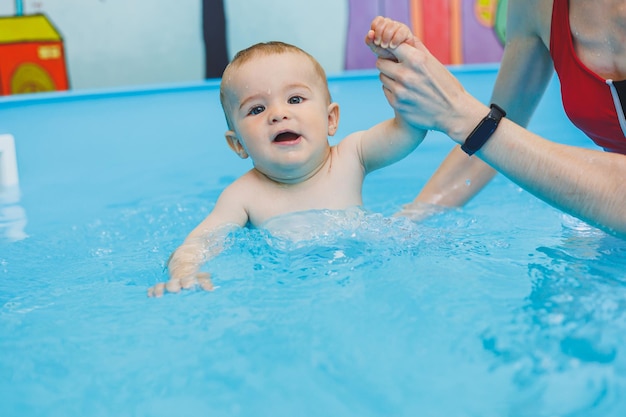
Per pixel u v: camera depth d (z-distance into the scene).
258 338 1.31
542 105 4.08
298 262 1.66
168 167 3.10
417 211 2.06
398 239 1.78
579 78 1.71
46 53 5.06
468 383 1.14
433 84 1.60
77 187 2.77
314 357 1.24
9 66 4.98
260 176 1.98
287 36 5.59
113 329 1.38
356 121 3.84
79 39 5.12
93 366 1.25
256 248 1.75
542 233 1.87
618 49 1.62
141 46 5.28
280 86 1.84
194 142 3.56
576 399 1.10
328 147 2.00
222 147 3.47
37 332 1.38
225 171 3.01
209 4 5.39
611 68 1.66
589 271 1.56
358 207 1.96
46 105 4.08
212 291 1.52
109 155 3.31
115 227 2.17
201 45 5.42
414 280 1.52
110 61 5.23
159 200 2.53
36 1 4.99
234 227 1.88
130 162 3.20
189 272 1.61
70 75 5.14
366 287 1.50
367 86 4.70
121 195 2.62
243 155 2.02
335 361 1.22
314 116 1.86
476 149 1.62
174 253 1.72
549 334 1.28
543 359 1.20
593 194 1.52
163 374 1.21
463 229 1.91
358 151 1.98
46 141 3.45
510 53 2.03
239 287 1.54
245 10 5.46
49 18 5.04
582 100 1.73
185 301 1.48
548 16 1.81
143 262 1.81
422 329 1.31
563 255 1.67
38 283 1.67
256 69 1.85
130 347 1.31
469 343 1.26
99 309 1.48
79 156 3.28
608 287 1.46
